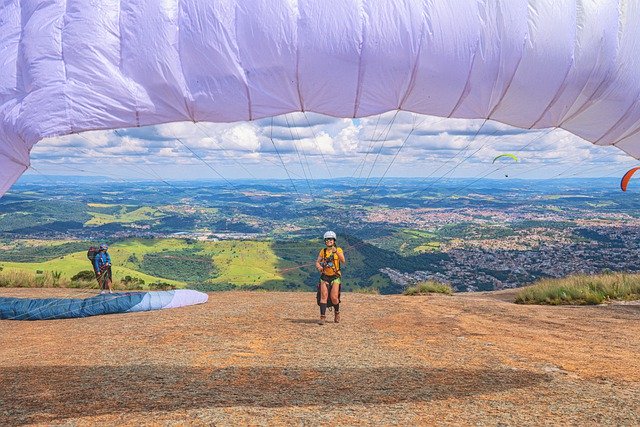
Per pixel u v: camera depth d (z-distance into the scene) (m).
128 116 5.39
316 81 5.41
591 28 5.51
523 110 5.86
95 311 13.48
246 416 5.33
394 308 14.59
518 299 18.73
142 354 8.26
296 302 15.77
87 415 5.39
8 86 5.52
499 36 5.38
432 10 5.32
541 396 6.04
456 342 9.31
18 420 5.27
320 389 6.29
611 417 5.32
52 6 5.51
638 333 10.76
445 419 5.24
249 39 5.30
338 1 5.31
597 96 5.79
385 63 5.37
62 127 5.28
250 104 5.46
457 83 5.52
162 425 5.10
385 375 6.94
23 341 9.97
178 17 5.35
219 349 8.54
